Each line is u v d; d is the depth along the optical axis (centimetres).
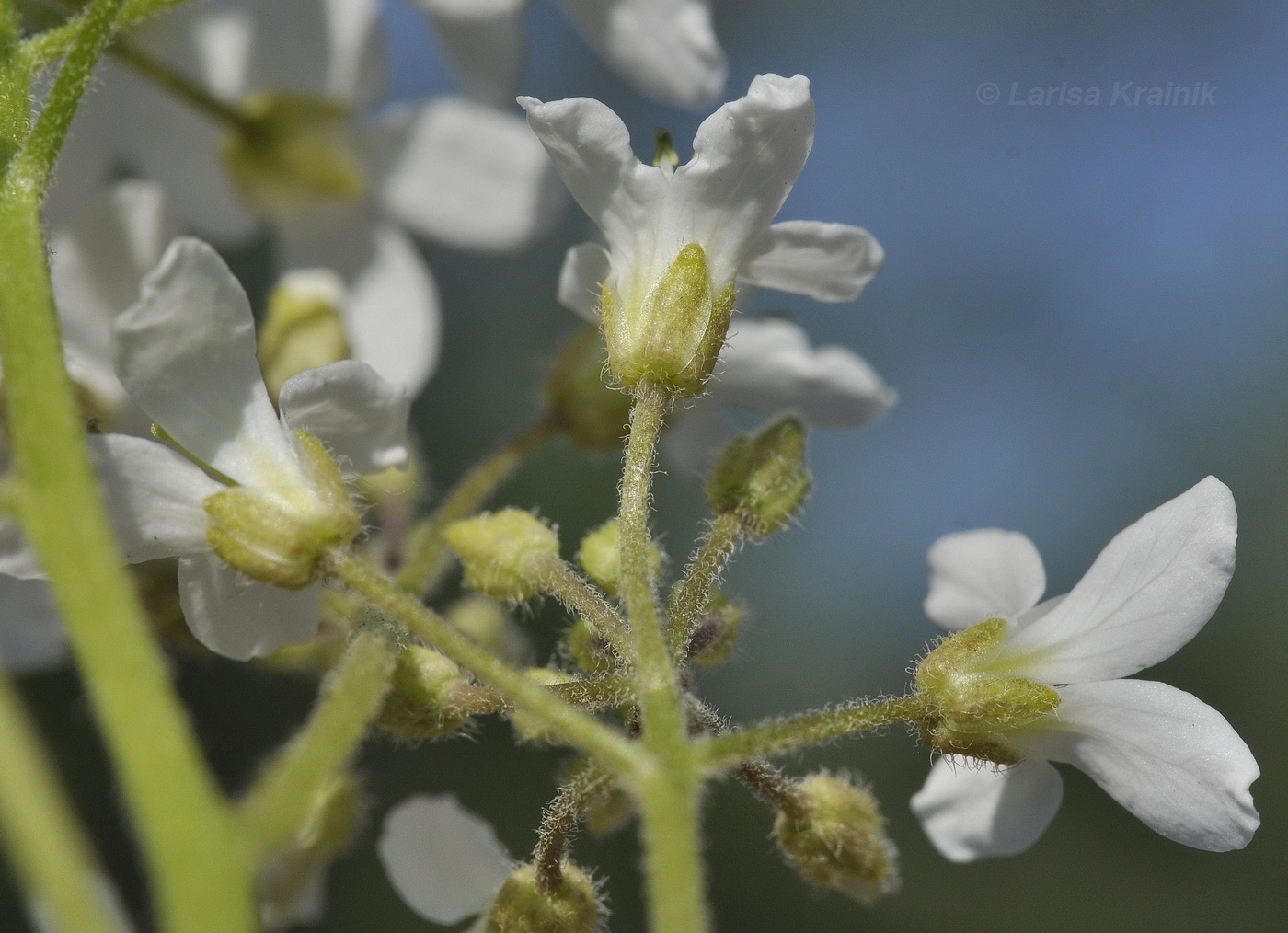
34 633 12
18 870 9
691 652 11
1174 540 11
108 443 11
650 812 10
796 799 11
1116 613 11
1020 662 11
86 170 13
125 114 13
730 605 11
